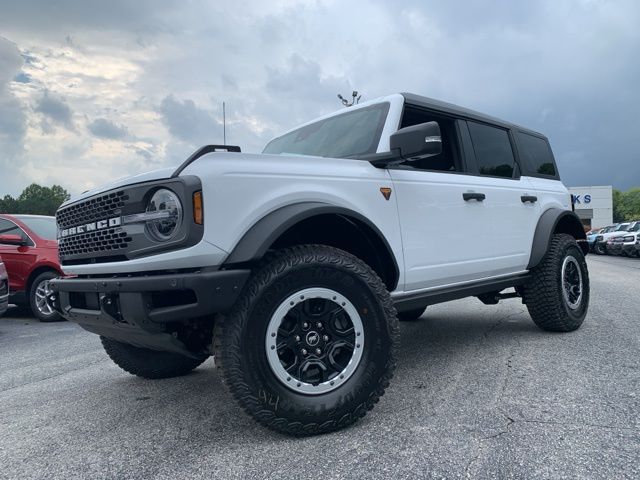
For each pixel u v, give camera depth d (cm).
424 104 370
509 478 197
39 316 742
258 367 230
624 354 379
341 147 346
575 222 509
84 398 334
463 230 367
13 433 274
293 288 240
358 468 209
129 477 213
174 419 282
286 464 216
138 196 240
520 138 489
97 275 267
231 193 240
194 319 254
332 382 246
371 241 296
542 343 426
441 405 281
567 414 261
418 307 338
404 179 325
